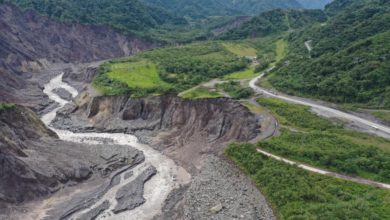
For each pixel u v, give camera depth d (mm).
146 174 89312
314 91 114125
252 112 104062
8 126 87000
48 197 76938
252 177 79188
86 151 96500
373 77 105000
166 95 123875
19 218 69250
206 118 109625
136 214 73375
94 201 76812
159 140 110750
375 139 83750
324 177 73312
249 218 67625
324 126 92062
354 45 120750
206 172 87500
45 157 85375
